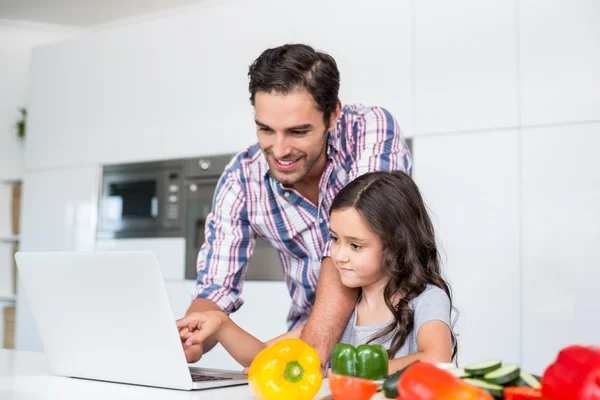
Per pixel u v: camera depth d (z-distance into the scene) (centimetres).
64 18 424
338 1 301
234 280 190
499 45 267
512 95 263
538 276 255
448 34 277
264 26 319
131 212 354
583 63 252
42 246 382
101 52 368
